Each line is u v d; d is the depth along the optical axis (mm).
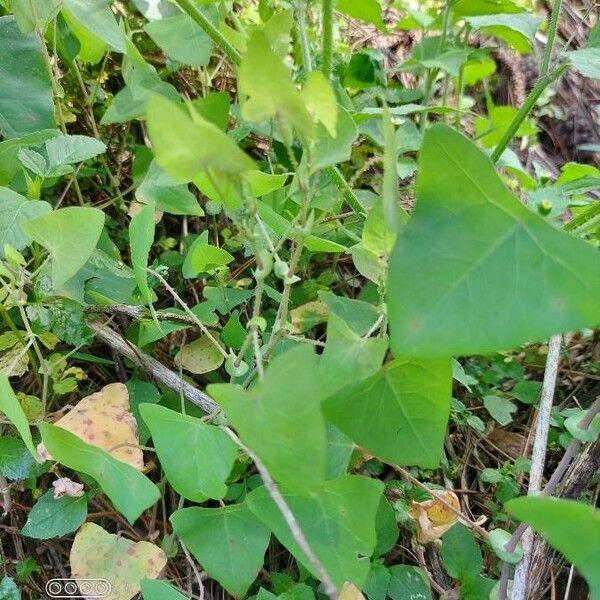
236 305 396
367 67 486
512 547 275
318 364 235
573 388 450
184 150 171
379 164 500
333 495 239
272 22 284
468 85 625
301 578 310
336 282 452
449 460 398
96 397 299
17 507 322
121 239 426
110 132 452
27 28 346
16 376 364
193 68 481
